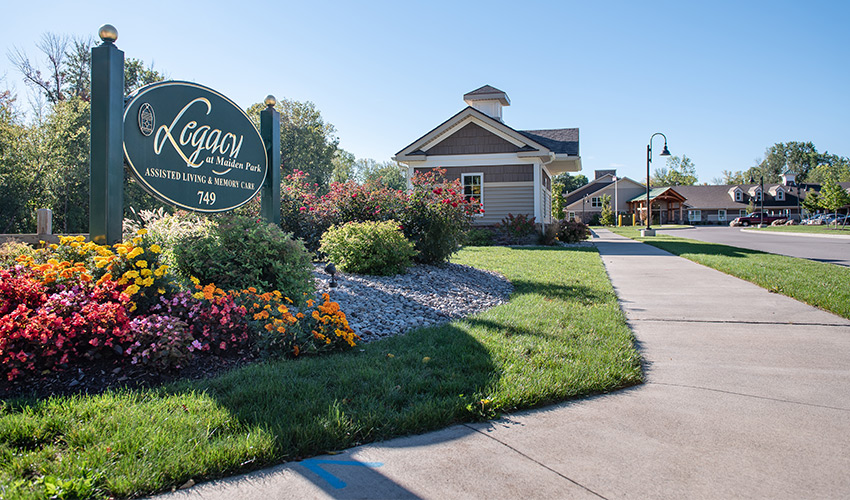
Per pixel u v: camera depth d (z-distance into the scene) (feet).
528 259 44.83
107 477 7.90
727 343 17.03
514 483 8.16
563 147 73.87
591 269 37.65
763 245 70.13
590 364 14.03
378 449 9.35
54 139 88.89
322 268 28.25
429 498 7.73
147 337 12.39
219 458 8.48
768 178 396.57
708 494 7.83
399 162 68.18
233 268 18.60
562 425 10.46
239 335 14.38
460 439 9.79
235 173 21.98
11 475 7.82
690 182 359.66
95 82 16.29
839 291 25.75
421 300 23.39
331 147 174.29
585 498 7.72
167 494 7.78
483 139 66.28
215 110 20.90
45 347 11.48
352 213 33.73
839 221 169.58
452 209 33.91
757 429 10.21
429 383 12.24
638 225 200.75
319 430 9.48
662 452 9.23
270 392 11.23
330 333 15.05
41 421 9.36
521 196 66.28
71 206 96.73
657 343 17.13
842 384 12.86
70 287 13.23
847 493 7.84
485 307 23.45
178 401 10.67
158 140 18.45
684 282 31.83
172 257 18.20
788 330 18.75
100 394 11.16
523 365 13.82
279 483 8.15
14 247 18.88
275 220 24.27
